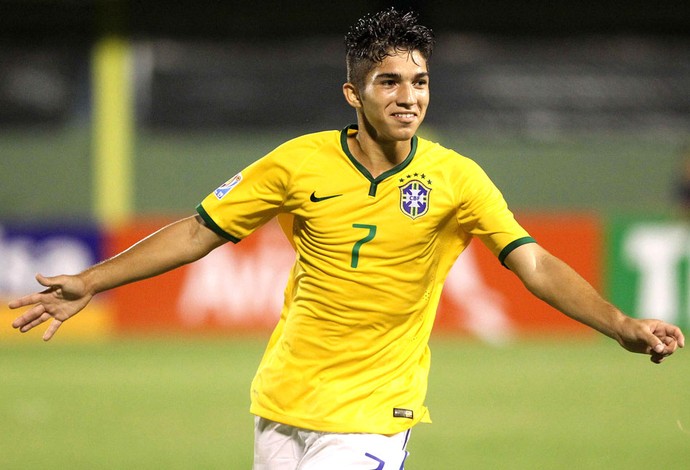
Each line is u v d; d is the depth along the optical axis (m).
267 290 54.62
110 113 72.44
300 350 14.67
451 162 14.60
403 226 14.30
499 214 14.52
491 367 46.34
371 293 14.38
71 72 72.44
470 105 72.88
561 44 73.12
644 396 39.53
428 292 14.78
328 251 14.42
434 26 73.00
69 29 72.31
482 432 33.22
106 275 14.62
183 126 72.94
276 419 14.80
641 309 53.28
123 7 72.38
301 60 73.44
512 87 72.94
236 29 73.25
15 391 40.97
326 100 73.50
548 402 38.31
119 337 55.16
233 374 44.44
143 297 55.19
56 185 72.62
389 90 13.83
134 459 29.45
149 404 38.09
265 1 73.12
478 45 73.00
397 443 14.59
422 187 14.36
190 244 14.94
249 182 14.80
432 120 72.81
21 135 72.62
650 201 72.88
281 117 73.44
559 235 53.75
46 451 30.59
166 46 72.81
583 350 51.25
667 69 72.94
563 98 72.94
